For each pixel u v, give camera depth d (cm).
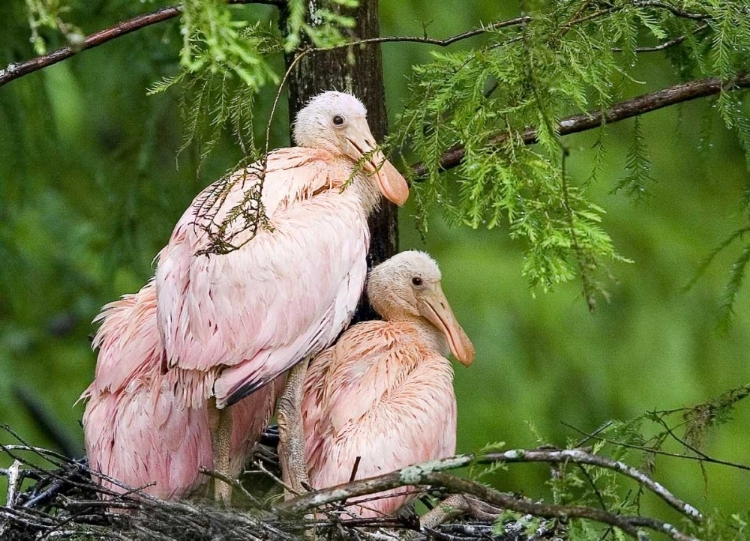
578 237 959
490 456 914
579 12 1006
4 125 1602
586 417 1811
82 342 1919
